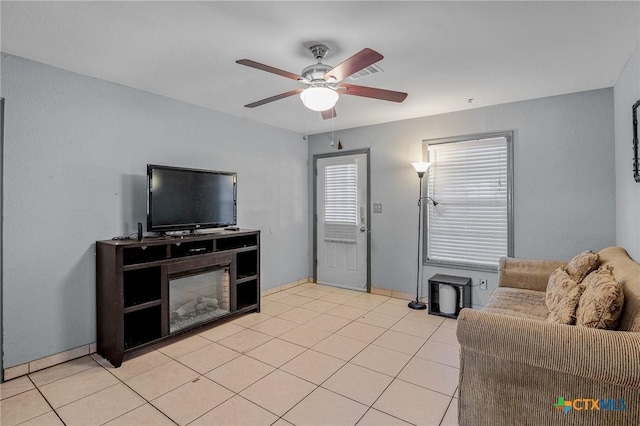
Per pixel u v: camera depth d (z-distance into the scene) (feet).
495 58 8.27
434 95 11.04
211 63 8.57
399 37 7.21
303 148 17.17
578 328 4.75
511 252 11.89
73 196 9.02
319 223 17.10
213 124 12.75
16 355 8.02
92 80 9.42
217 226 11.71
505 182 12.09
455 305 12.01
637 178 7.67
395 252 14.58
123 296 8.59
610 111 10.28
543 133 11.32
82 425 6.19
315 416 6.46
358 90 7.73
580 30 6.93
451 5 6.04
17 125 8.04
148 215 9.70
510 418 5.27
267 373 8.09
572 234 10.90
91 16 6.39
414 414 6.52
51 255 8.61
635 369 4.21
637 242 7.99
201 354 9.12
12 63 7.97
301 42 7.43
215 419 6.38
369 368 8.32
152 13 6.30
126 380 7.80
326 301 14.02
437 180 13.55
